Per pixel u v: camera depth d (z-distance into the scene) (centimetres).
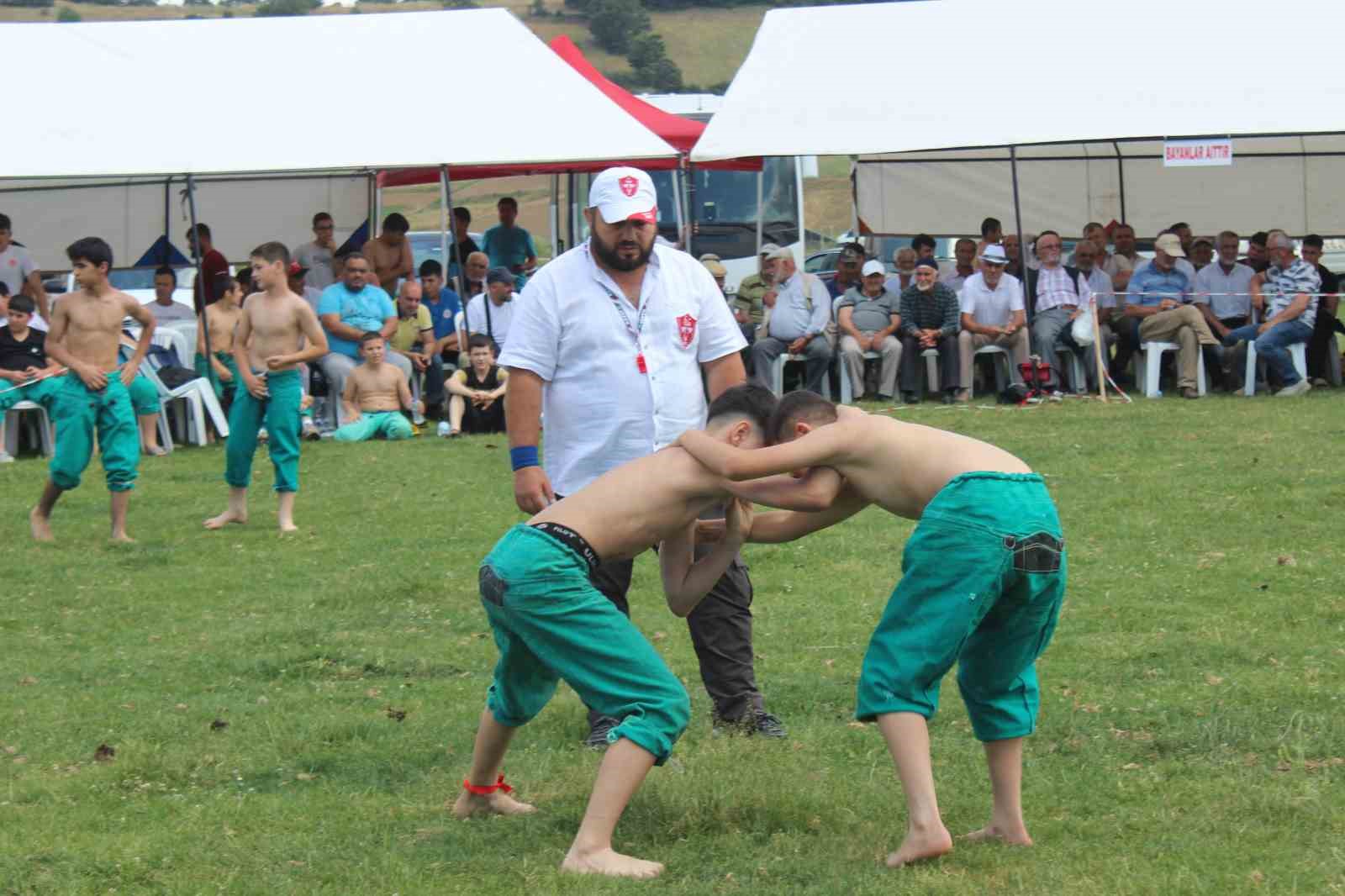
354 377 1523
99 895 449
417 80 1716
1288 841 462
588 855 453
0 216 1661
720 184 2295
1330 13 1725
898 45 1794
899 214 2189
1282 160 2122
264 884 451
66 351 1005
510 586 460
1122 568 852
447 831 491
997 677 464
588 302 574
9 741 604
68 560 962
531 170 2109
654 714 457
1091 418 1449
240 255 2158
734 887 438
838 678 669
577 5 10831
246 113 1642
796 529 501
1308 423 1349
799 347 1658
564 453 583
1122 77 1698
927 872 441
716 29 10444
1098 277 1695
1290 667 656
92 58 1683
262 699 660
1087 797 510
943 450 462
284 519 1059
